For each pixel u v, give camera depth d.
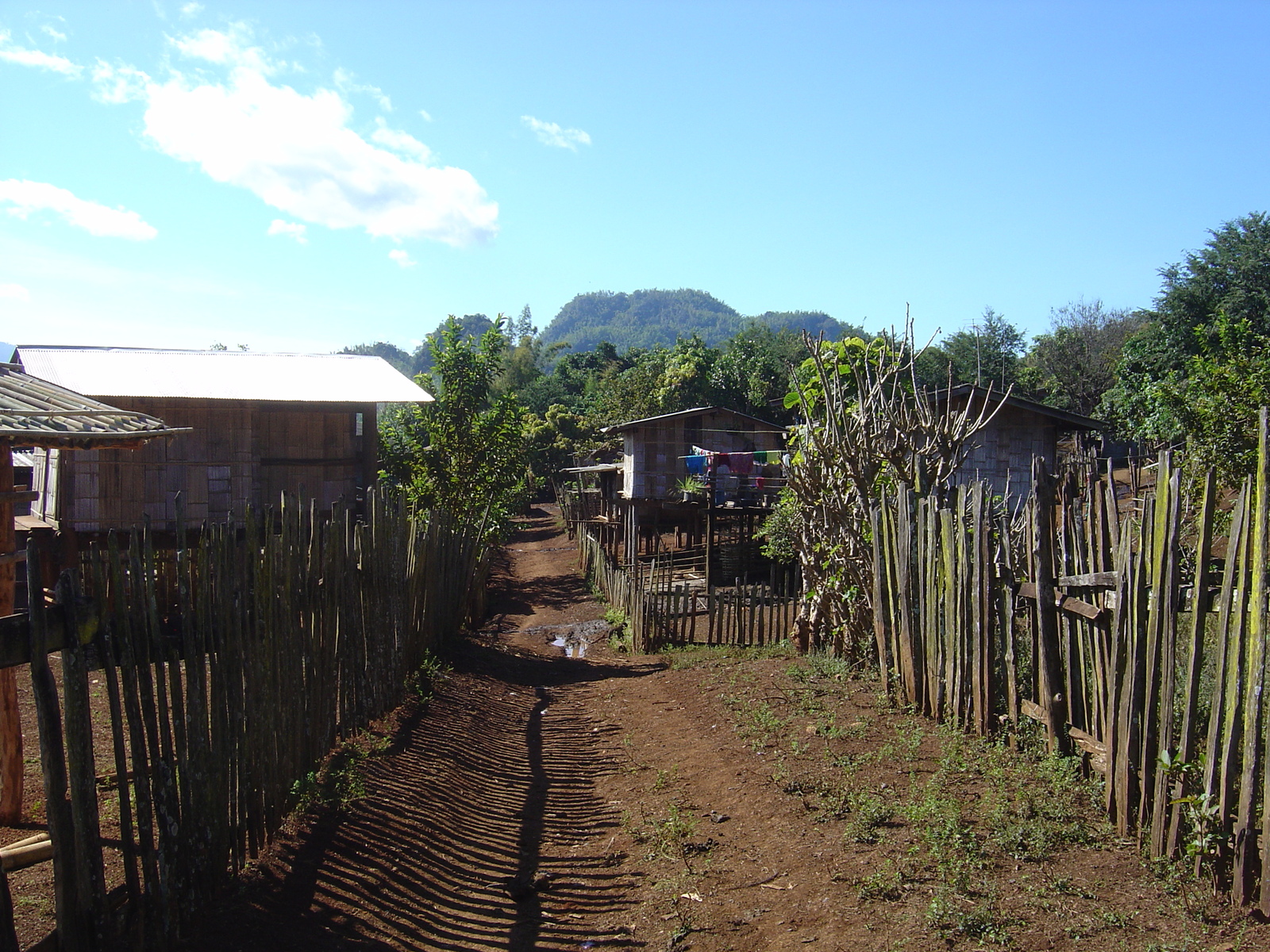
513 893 5.46
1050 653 5.67
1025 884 4.35
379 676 8.36
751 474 26.91
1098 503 5.34
